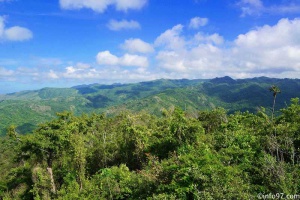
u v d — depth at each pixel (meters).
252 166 19.23
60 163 38.56
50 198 32.19
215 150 25.62
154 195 17.88
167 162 21.00
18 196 38.50
